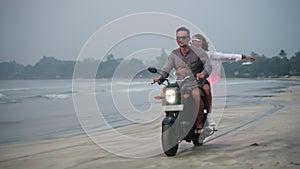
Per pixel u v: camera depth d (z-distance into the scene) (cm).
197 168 441
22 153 620
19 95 2517
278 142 591
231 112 1149
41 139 802
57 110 1510
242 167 433
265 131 725
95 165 488
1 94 2619
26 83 5062
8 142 762
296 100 1645
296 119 919
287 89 2853
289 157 476
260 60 11844
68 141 743
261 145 569
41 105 1766
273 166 431
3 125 1059
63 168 483
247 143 597
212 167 441
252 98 1872
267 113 1109
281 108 1266
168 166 460
